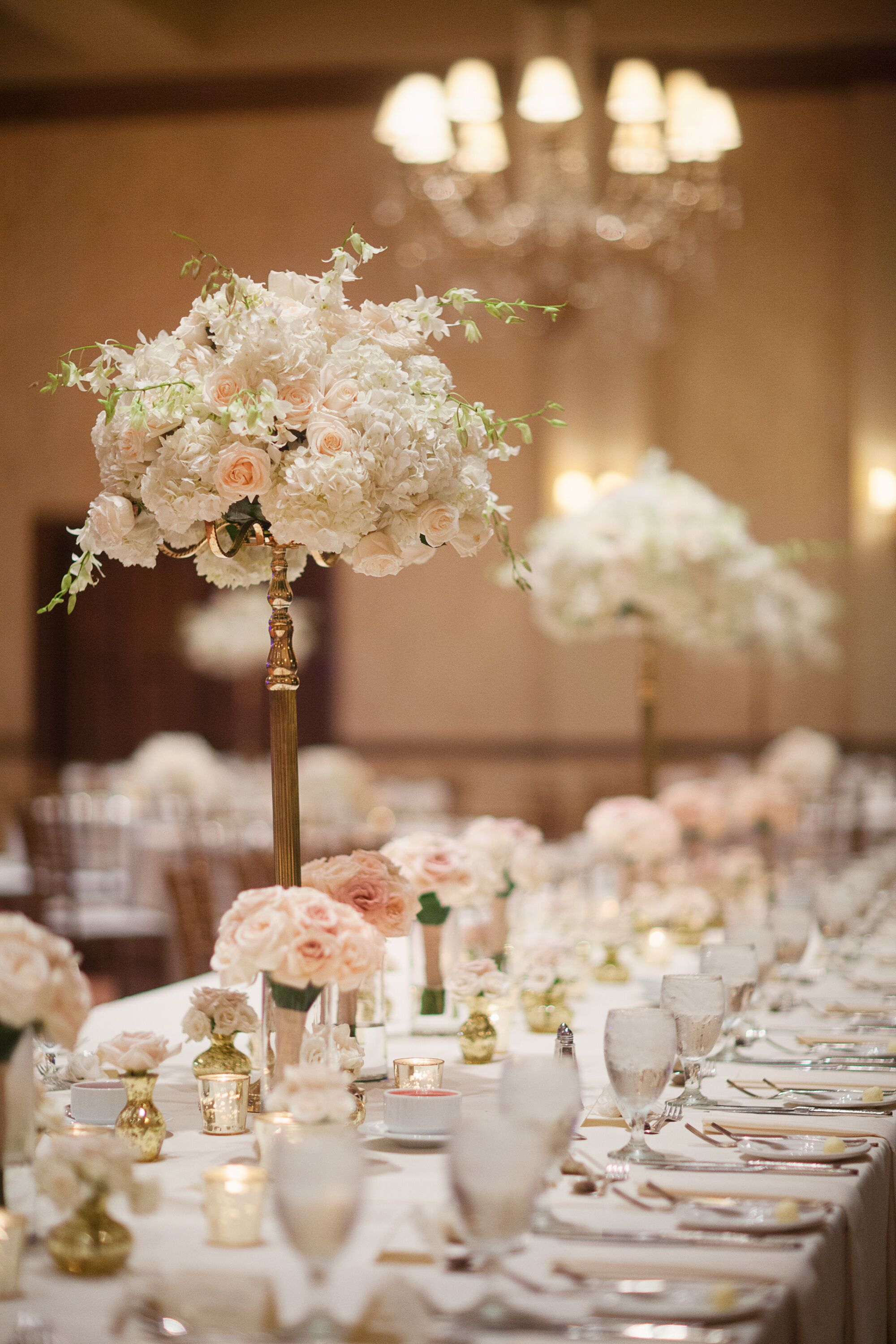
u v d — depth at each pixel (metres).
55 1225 1.31
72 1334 1.11
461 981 2.17
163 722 12.55
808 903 3.77
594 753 11.73
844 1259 1.40
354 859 1.97
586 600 4.61
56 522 12.56
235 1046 2.13
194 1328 1.10
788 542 11.84
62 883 6.67
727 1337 1.08
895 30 10.99
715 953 2.12
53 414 12.57
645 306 9.16
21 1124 1.32
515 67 11.30
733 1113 1.81
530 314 8.64
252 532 2.01
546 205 8.25
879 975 3.00
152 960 7.48
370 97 12.02
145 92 12.31
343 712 12.23
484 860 2.36
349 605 12.23
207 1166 1.59
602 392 11.54
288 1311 1.12
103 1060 1.65
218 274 1.93
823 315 11.82
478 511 2.02
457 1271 1.24
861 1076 2.05
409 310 2.02
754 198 11.91
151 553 2.04
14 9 10.55
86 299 12.52
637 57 11.35
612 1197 1.44
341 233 12.17
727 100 8.13
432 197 8.89
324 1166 1.06
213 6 11.63
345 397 1.88
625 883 3.94
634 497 4.75
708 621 4.68
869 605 11.52
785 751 8.84
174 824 7.12
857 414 11.54
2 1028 1.29
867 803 8.46
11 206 12.62
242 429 1.83
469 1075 2.07
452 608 12.06
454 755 12.00
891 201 11.46
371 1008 1.97
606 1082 2.04
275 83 12.10
